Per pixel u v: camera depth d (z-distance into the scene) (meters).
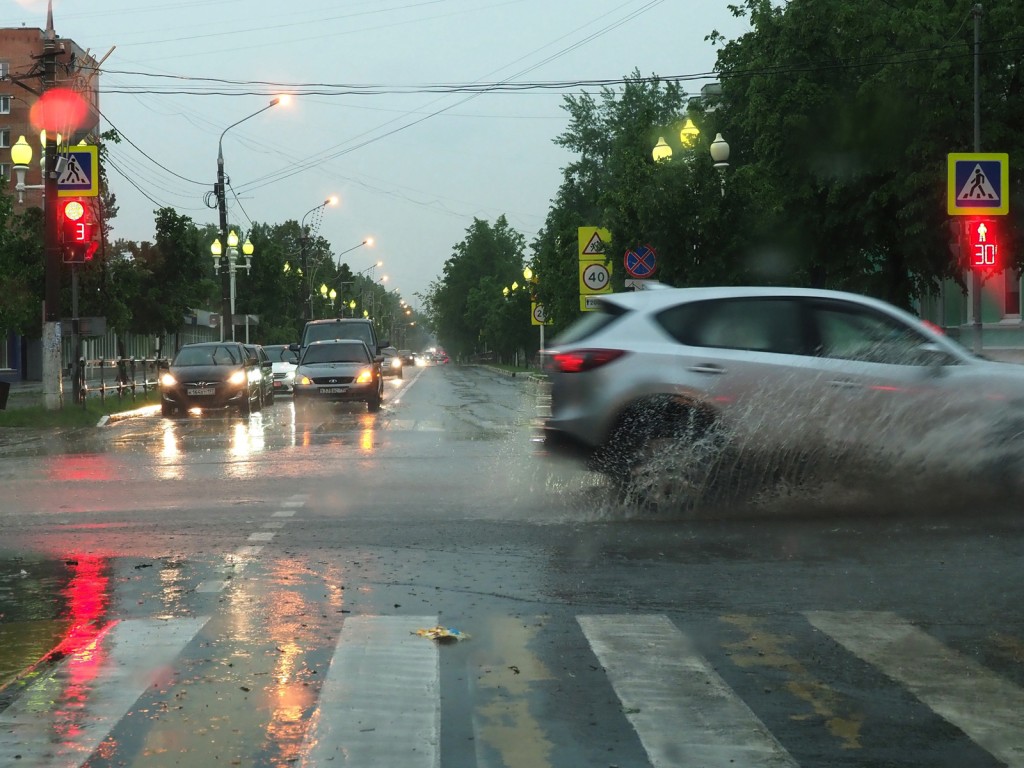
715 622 6.95
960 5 27.47
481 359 161.12
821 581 8.09
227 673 5.88
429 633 6.69
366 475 15.00
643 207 29.48
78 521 11.38
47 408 29.00
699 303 11.57
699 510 11.30
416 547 9.58
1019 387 11.24
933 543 9.47
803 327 11.44
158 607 7.48
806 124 28.34
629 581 8.15
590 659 6.15
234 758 4.66
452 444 19.81
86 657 6.22
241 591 7.95
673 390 11.27
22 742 4.86
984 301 36.62
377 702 5.39
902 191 27.91
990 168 23.27
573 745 4.82
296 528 10.70
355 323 38.69
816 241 29.94
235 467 16.36
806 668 5.96
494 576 8.37
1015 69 27.48
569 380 11.56
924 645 6.39
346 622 7.01
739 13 34.91
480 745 4.82
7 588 8.14
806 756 4.69
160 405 35.06
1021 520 10.55
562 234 54.97
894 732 4.98
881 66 28.05
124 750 4.76
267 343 80.75
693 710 5.27
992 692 5.55
